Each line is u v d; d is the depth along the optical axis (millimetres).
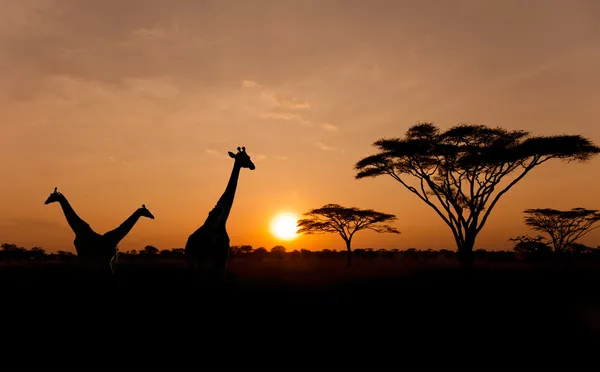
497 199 25453
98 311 9414
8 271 16297
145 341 7148
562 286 15117
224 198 12781
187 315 9086
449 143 25516
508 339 7555
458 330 8164
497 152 24234
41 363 6059
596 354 6750
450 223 26531
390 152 26125
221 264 12117
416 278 18594
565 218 40562
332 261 46094
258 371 5848
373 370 5953
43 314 9070
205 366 6016
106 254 13172
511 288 14602
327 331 7938
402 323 8688
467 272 20109
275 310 9805
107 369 5852
